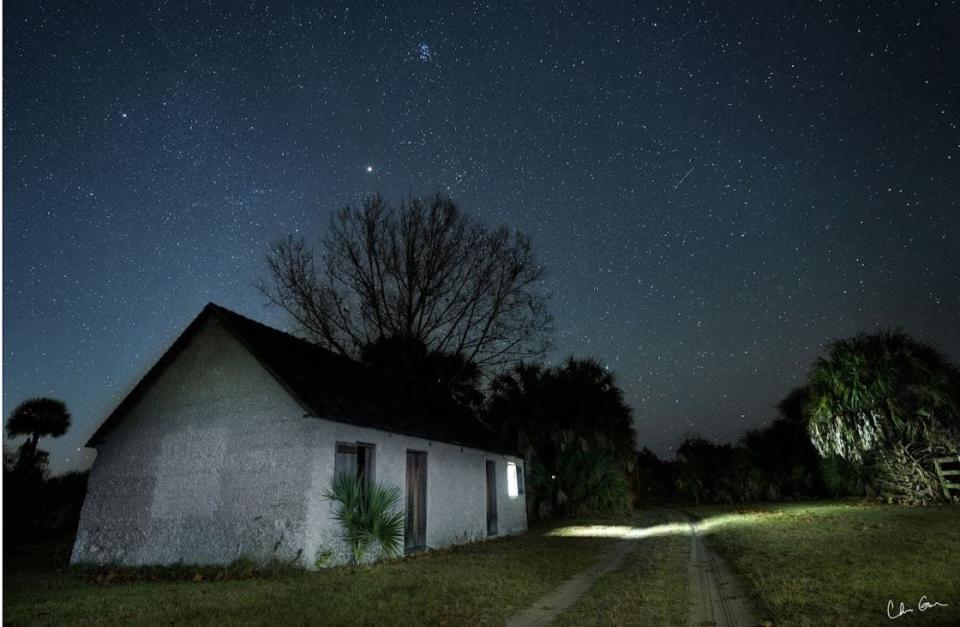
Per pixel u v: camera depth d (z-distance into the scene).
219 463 11.33
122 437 12.55
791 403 28.52
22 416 26.02
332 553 10.42
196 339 12.57
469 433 17.91
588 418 24.95
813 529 11.73
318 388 11.84
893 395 17.03
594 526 19.42
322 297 26.72
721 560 9.45
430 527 13.59
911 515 12.95
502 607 6.72
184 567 10.63
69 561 12.28
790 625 5.33
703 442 34.06
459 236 28.23
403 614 6.38
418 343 26.95
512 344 27.56
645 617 6.09
